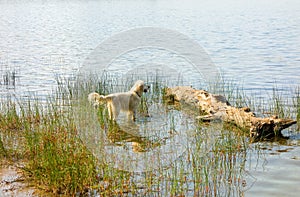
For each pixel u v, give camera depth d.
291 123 10.32
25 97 13.95
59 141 8.63
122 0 79.31
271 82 15.76
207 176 7.60
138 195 7.29
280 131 10.41
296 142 9.89
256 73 17.41
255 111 12.05
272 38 27.73
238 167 8.45
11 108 11.46
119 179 7.71
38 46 26.36
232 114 10.92
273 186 7.70
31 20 44.31
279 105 12.55
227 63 19.70
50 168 7.68
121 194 7.28
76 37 30.56
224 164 8.30
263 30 31.86
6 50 24.78
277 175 8.13
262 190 7.54
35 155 8.59
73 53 23.48
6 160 8.66
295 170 8.34
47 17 47.56
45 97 13.88
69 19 44.91
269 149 9.45
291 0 63.47
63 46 26.23
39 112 11.75
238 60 20.42
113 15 48.41
